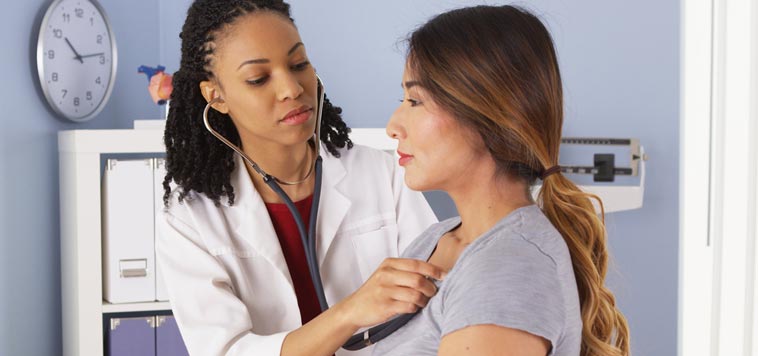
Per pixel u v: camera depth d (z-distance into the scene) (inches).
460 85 32.5
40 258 91.3
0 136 84.8
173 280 52.1
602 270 35.8
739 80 32.2
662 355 105.5
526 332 28.6
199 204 53.8
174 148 53.4
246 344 48.1
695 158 34.9
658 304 105.7
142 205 83.7
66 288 90.7
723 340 33.5
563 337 30.1
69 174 86.8
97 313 82.9
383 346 37.2
